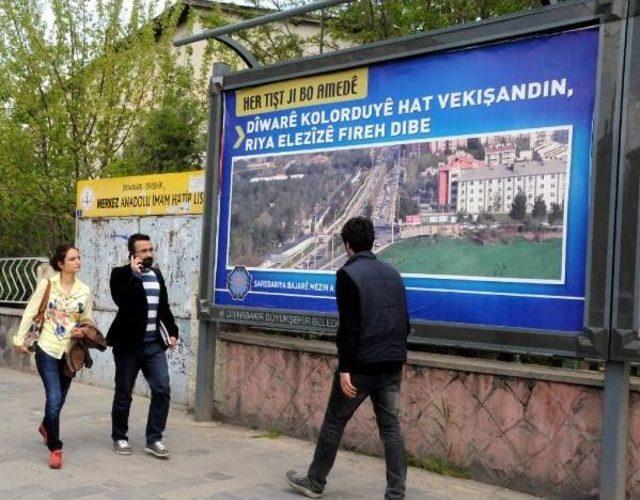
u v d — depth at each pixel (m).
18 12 12.28
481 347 5.44
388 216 6.12
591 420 5.08
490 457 5.58
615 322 4.75
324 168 6.63
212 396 7.66
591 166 4.93
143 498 5.16
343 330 4.79
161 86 13.47
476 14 11.27
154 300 6.21
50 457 5.93
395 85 6.14
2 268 11.48
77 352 6.01
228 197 7.39
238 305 7.21
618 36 4.82
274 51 13.59
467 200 5.64
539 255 5.23
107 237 9.45
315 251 6.67
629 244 4.71
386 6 12.08
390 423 4.93
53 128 12.20
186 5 15.00
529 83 5.34
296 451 6.48
